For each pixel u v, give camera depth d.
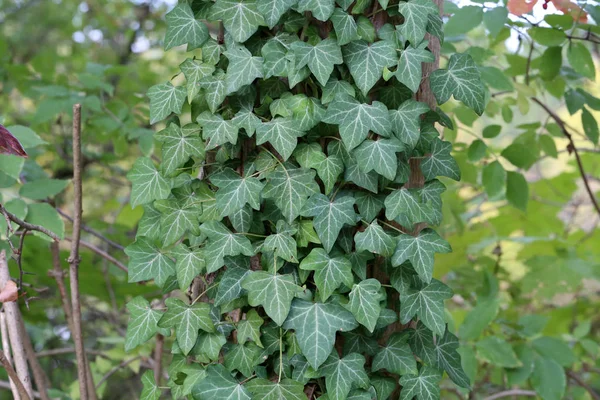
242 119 1.28
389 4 1.27
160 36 3.51
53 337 2.66
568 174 2.39
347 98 1.25
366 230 1.26
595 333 2.81
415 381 1.29
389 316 1.27
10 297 1.29
